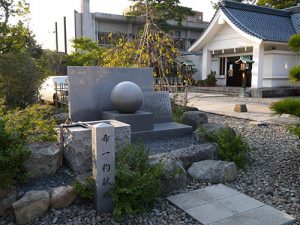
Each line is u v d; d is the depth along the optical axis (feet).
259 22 50.83
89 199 10.41
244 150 14.46
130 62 27.89
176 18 75.00
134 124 17.25
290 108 12.60
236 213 9.87
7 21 32.83
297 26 52.21
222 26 52.95
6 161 9.59
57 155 12.22
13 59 27.71
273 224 9.20
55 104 35.81
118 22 78.07
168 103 20.95
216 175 12.57
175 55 29.32
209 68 59.11
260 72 47.57
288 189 11.77
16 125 13.37
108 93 19.24
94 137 9.57
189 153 13.50
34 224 9.52
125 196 9.66
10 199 9.95
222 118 27.43
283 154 15.90
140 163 10.95
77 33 76.07
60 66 60.80
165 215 9.96
